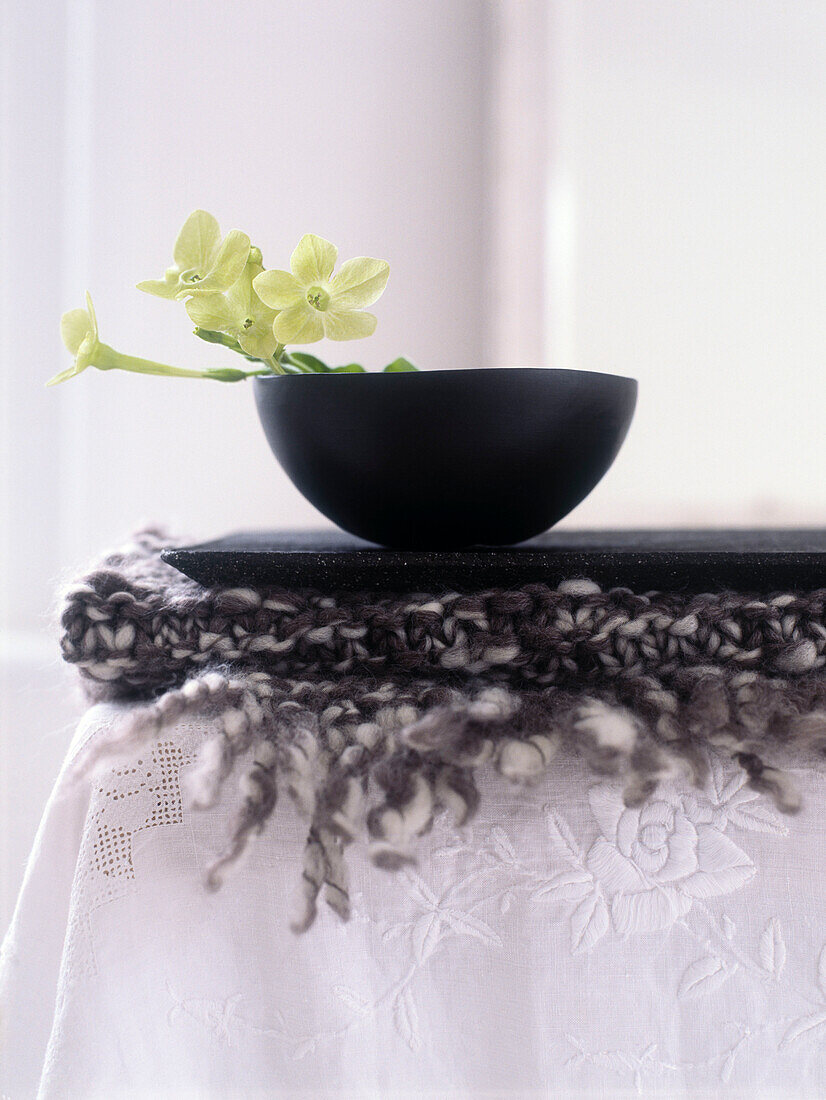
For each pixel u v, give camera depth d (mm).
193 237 337
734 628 291
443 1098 281
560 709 270
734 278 861
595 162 863
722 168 857
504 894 281
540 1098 276
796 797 253
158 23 943
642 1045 276
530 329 921
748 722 264
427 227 988
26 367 956
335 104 971
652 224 863
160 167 946
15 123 943
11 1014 299
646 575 309
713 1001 275
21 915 303
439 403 317
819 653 290
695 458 870
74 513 957
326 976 284
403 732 254
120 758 294
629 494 875
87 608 302
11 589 958
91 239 938
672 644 294
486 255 989
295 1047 284
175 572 361
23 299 952
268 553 309
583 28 861
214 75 952
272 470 970
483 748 253
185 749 298
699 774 254
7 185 943
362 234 979
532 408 321
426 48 982
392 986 282
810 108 838
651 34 860
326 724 279
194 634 303
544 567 305
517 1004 278
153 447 962
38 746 894
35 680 896
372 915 284
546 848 281
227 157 955
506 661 292
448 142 986
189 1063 288
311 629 299
